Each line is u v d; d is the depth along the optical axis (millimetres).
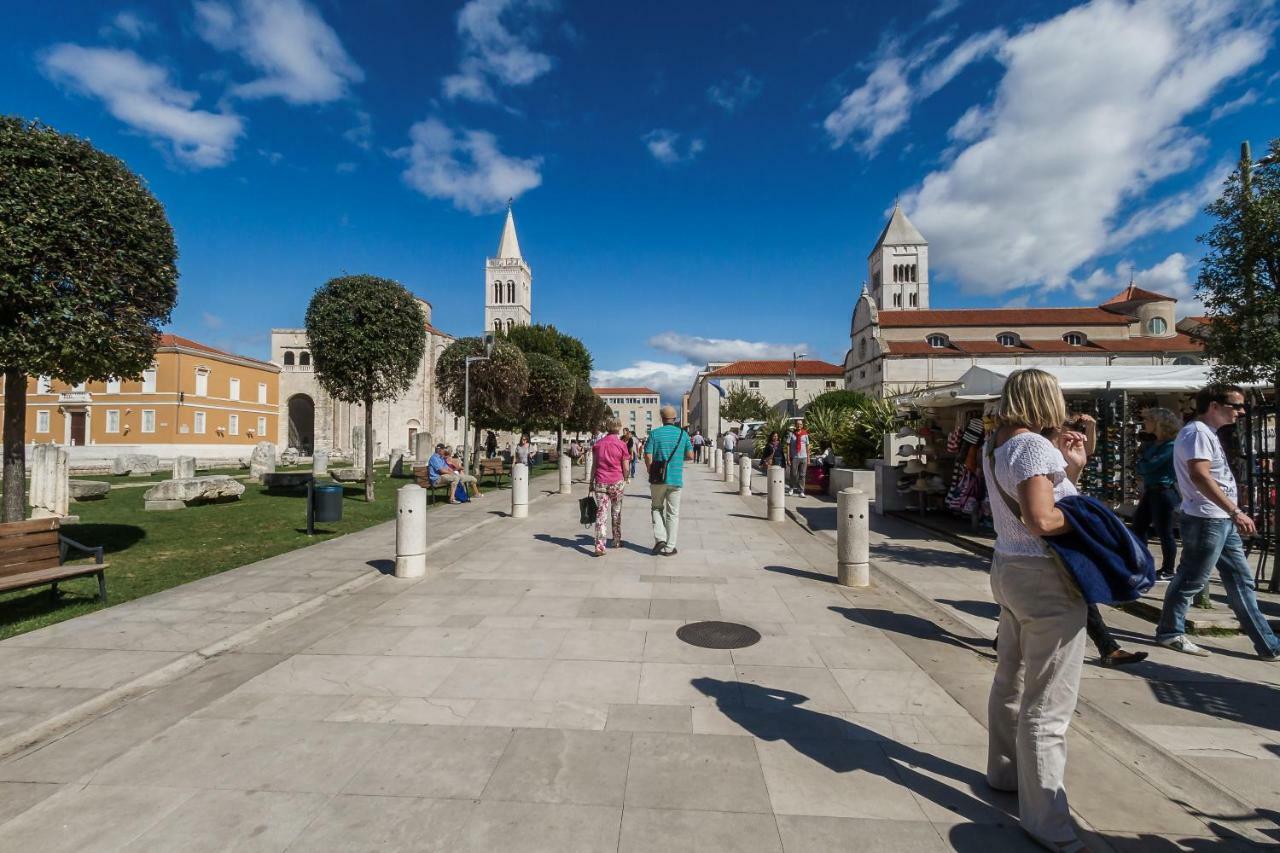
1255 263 6242
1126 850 2508
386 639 4980
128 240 6867
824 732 3447
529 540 9766
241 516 12375
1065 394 9852
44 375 7105
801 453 16578
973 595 6340
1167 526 6434
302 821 2646
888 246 71250
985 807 2770
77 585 6629
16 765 3100
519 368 24125
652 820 2660
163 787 2902
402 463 24438
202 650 4629
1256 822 2691
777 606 5957
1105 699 3885
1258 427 7062
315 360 14477
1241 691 3994
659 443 8484
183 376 42594
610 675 4234
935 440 11445
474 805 2760
